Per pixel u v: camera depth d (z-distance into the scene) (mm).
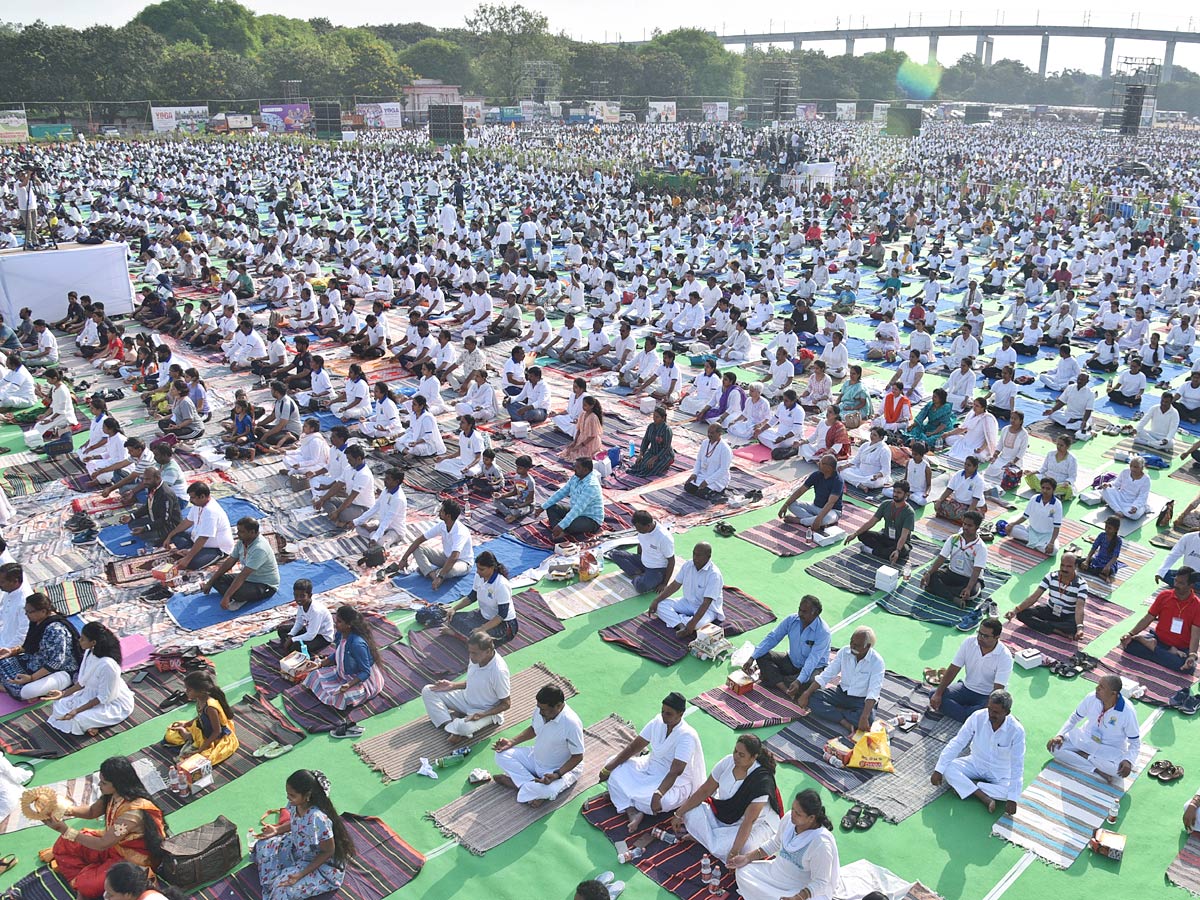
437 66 116625
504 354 20000
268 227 36969
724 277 27531
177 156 58094
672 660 9414
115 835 6473
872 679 8305
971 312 21156
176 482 12000
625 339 18672
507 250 28203
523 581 10875
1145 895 6703
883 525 12062
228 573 10617
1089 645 9773
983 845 7164
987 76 199500
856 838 7203
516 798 7578
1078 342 21469
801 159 59438
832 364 18406
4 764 7441
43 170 49531
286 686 8945
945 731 8445
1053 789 7766
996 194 47438
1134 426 15961
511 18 118500
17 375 16234
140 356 18094
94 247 22094
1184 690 9008
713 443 13031
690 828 7141
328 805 6594
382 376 18391
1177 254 29828
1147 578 11148
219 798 7527
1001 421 16156
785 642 9297
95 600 10336
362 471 12133
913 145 86625
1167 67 183250
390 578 10914
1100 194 49375
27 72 85562
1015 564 11406
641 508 12797
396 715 8594
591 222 33312
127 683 8945
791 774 7887
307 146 70250
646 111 110875
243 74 98562
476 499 13000
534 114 97562
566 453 14344
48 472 13812
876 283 28516
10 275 21188
